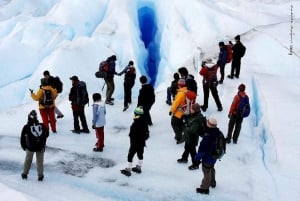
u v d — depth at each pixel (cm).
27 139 902
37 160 933
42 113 1238
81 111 1262
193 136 985
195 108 977
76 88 1242
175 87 1286
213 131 848
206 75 1330
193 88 1144
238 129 1148
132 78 1424
